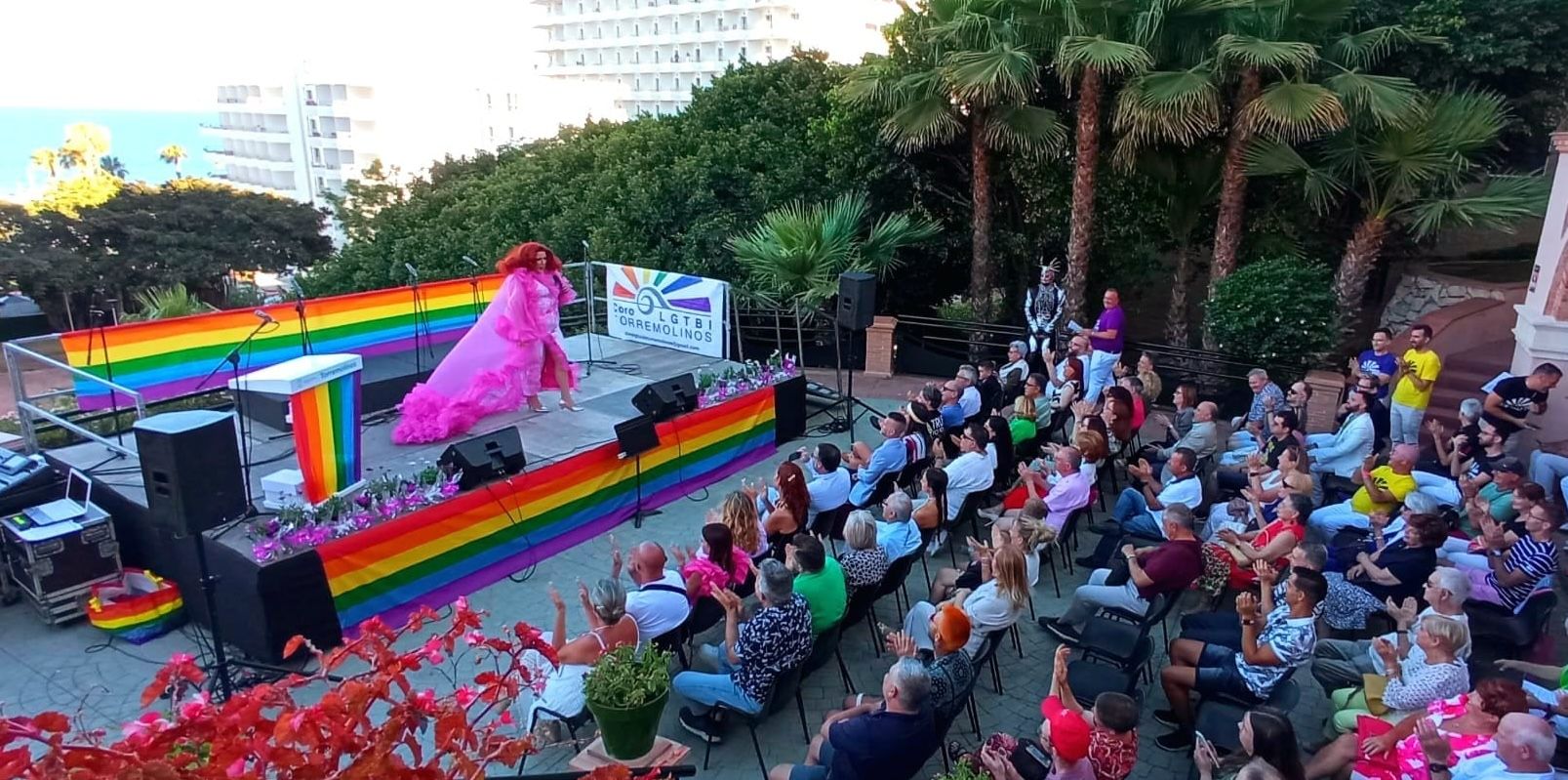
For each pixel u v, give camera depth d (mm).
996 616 5441
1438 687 4523
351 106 87500
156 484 5348
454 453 7441
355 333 11906
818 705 5969
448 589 7301
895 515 6477
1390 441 9406
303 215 34688
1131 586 6090
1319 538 7176
